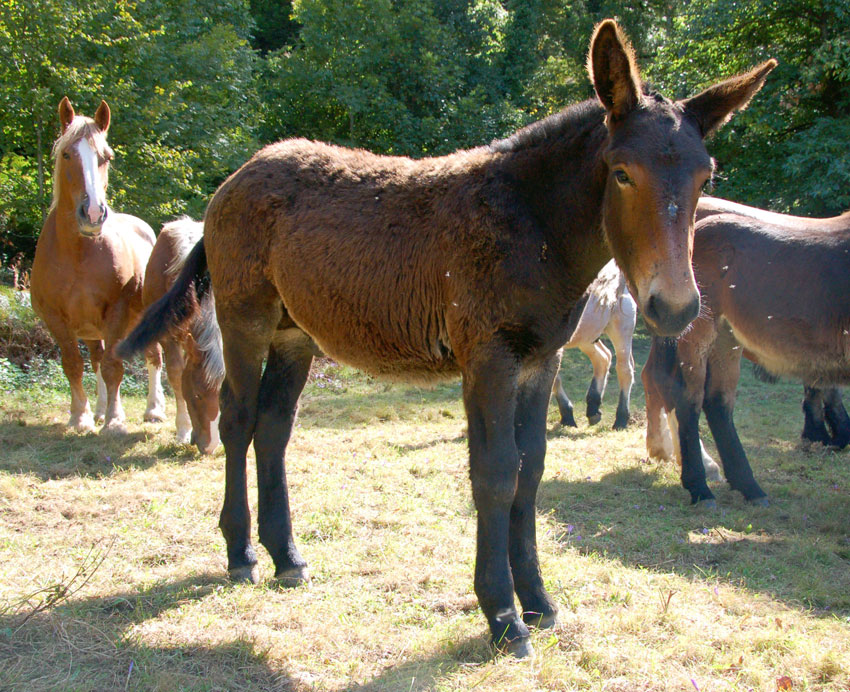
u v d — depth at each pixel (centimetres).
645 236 254
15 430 705
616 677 283
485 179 306
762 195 1363
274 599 355
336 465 616
